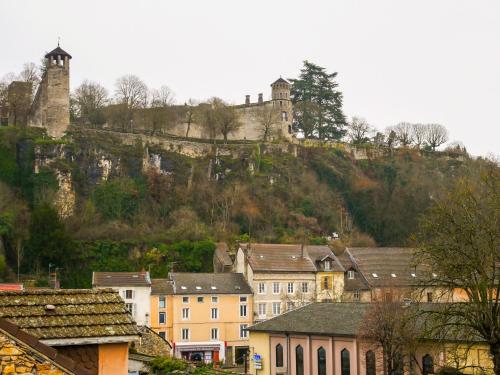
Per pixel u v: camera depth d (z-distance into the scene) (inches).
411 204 6151.6
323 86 7372.1
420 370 1989.4
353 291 4126.5
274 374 2637.8
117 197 5447.8
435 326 1839.3
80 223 5034.5
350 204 6343.5
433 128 7470.5
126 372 708.7
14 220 4687.5
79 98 6382.9
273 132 6688.0
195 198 5689.0
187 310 3772.1
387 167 6742.1
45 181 5231.3
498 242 1684.3
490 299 1681.8
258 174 6003.9
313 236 5472.4
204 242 4763.8
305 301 3885.3
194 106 6589.6
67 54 5634.8
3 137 5285.4
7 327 536.4
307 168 6412.4
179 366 1315.2
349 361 2347.4
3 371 523.5
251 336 2768.2
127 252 4729.3
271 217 5649.6
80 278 4498.0
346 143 6875.0
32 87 5915.4
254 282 3944.4
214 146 6072.8
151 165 5738.2
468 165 6722.4
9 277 4217.5
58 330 676.1
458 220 1737.2
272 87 6820.9
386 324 2113.7
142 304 3663.9
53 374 536.4
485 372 1818.4
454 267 1685.5
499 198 1734.7
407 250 4436.5
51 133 5511.8
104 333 690.8
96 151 5521.7
